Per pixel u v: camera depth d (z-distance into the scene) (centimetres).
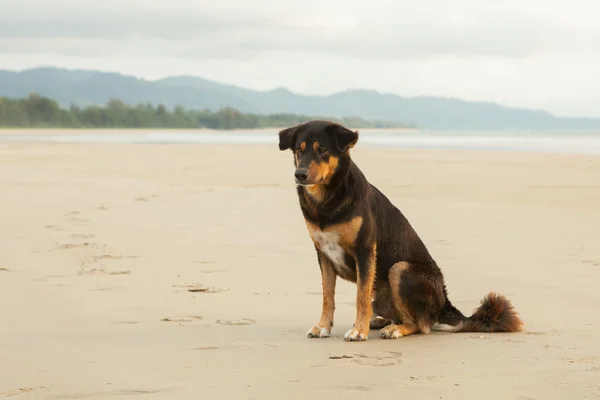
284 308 884
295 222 1530
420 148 5088
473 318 782
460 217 1603
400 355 670
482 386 562
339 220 747
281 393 548
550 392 548
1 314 825
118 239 1335
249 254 1202
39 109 17462
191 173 2778
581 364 623
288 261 1149
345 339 741
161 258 1167
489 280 1027
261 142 6612
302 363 637
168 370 610
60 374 599
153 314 838
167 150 4644
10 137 8300
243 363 635
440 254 1211
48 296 914
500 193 2061
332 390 554
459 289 981
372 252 761
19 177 2530
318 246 775
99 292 941
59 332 751
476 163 3244
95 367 619
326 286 779
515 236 1371
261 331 770
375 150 4675
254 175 2680
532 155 3931
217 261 1147
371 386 565
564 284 996
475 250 1241
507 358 649
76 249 1236
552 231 1425
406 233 804
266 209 1725
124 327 777
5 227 1459
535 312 854
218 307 879
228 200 1895
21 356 655
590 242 1310
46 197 1956
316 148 742
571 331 758
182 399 535
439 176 2595
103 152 4369
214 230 1434
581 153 4172
